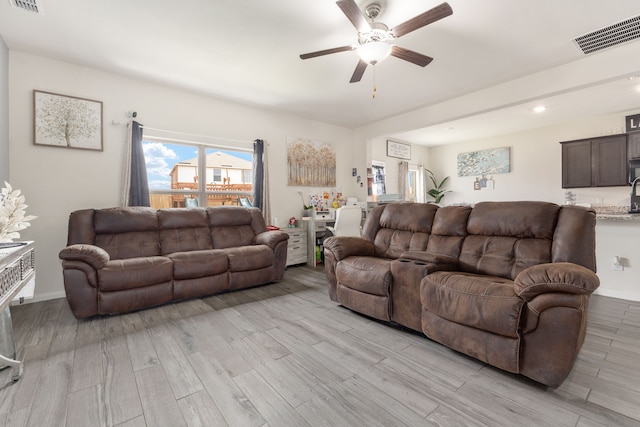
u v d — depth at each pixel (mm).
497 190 6785
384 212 3211
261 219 4195
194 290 3037
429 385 1623
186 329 2357
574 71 3125
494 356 1692
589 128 5457
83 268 2484
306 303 2996
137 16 2355
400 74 3420
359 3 2191
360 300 2551
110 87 3406
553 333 1526
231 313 2713
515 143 6480
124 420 1354
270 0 2160
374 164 6602
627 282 3090
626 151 4988
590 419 1350
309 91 3936
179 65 3201
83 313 2488
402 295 2285
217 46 2811
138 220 3279
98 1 2170
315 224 4844
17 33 2613
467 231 2541
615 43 2775
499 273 2184
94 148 3312
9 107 2895
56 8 2256
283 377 1698
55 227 3133
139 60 3100
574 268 1536
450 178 7676
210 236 3764
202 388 1593
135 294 2689
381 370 1772
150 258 2885
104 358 1904
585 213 1967
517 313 1595
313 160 5344
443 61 3107
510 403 1470
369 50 2236
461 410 1419
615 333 2258
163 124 3768
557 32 2582
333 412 1410
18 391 1560
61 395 1529
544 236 2096
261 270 3516
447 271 2201
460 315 1813
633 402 1469
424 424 1327
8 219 1828
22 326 2410
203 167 4168
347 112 4895
